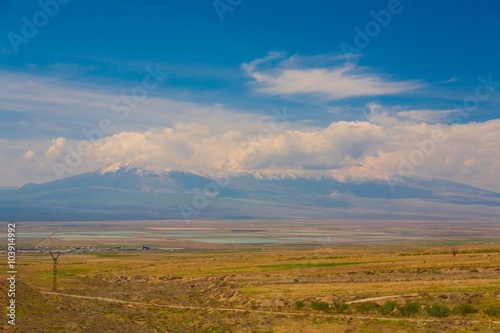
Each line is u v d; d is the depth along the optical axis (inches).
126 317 3356.3
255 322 3031.5
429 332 2519.7
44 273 5851.4
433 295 3329.2
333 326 2770.7
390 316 2972.4
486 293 3302.2
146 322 3201.3
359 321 2876.5
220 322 3070.9
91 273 6033.5
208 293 4298.7
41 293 4094.5
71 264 7160.4
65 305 3641.7
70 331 2763.3
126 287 4872.0
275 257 7298.2
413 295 3412.9
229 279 4840.1
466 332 2464.3
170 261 7485.2
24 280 4931.1
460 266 4928.6
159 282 5216.5
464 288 3607.3
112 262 7500.0
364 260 6063.0
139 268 6471.5
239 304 3710.6
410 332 2544.3
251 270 5600.4
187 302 4028.1
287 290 4010.8
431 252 6983.3
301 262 6117.1
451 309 2967.5
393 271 4869.6
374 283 4119.1
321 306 3284.9
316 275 4845.0
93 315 3339.1
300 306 3390.7
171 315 3479.3
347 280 4426.7
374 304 3223.4
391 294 3526.1
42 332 2704.2
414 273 4692.4
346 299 3459.6
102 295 4308.6
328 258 6604.3
